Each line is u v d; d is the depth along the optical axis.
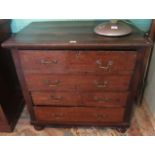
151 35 1.24
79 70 1.01
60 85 1.09
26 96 1.17
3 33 1.21
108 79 1.04
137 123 1.40
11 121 1.37
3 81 1.27
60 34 1.04
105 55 0.94
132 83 1.05
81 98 1.14
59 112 1.23
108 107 1.18
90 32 1.07
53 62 0.98
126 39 0.94
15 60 1.00
